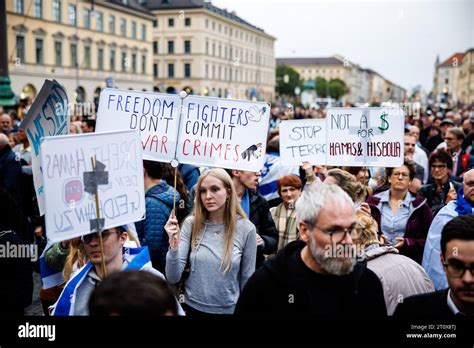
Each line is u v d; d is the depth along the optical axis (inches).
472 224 96.3
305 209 98.9
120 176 115.9
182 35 1909.4
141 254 120.0
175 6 1892.2
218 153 168.6
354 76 2635.3
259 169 166.4
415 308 104.6
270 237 193.8
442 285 154.0
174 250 141.6
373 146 193.6
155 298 71.7
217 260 146.1
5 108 649.0
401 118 191.0
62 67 1450.5
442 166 238.8
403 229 188.1
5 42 584.1
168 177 209.8
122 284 72.6
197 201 150.0
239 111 166.9
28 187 261.6
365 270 104.7
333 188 100.0
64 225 107.9
